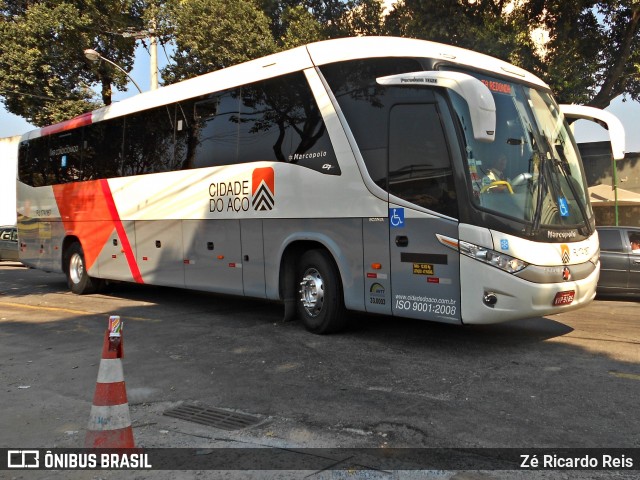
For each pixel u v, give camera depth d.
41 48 22.30
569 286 6.38
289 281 8.00
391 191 6.59
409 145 6.46
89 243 12.05
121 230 11.11
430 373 5.78
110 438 3.80
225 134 8.84
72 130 12.56
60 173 12.95
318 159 7.37
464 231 5.99
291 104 7.76
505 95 6.80
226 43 19.67
